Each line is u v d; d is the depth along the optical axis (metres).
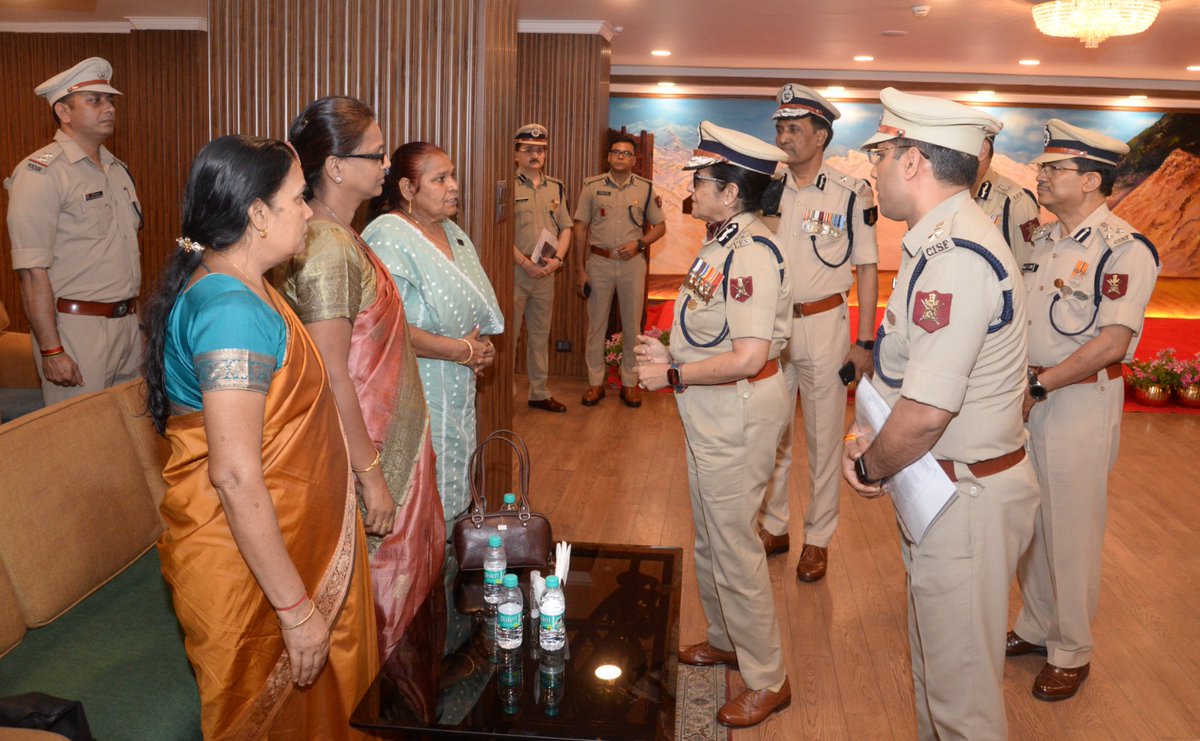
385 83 3.28
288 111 3.33
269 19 3.29
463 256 2.83
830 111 3.60
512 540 2.43
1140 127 10.79
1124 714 2.84
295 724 1.94
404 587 2.37
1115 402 2.84
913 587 2.10
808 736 2.70
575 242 6.55
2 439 2.26
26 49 7.93
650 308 10.84
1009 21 6.64
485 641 2.17
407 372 2.35
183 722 1.98
